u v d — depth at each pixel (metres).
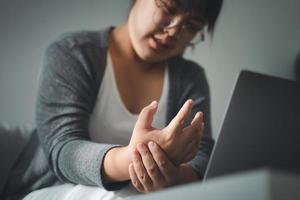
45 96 1.00
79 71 1.03
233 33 1.70
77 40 1.08
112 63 1.09
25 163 1.09
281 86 0.62
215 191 0.39
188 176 0.80
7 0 1.67
